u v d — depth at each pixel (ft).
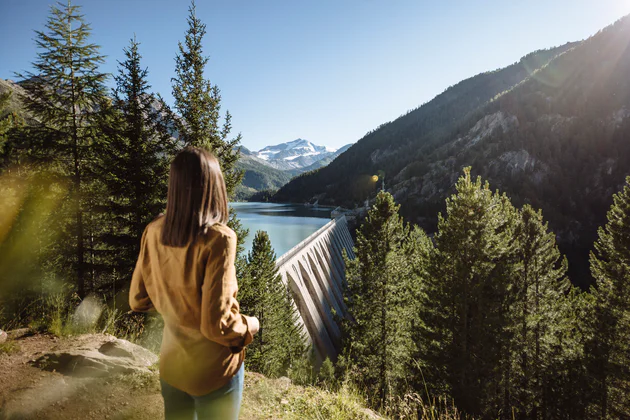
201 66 55.21
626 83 501.15
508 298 77.05
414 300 91.66
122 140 54.03
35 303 20.22
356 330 88.02
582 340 95.76
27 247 51.06
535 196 415.23
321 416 13.42
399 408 15.26
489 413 67.10
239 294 62.03
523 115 549.54
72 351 14.33
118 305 45.29
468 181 75.05
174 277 5.28
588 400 84.99
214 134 55.42
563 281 109.91
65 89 56.59
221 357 5.43
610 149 437.17
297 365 69.51
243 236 58.44
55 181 54.39
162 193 55.83
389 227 86.33
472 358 69.10
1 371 12.81
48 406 11.18
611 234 92.73
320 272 182.19
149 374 13.61
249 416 12.38
